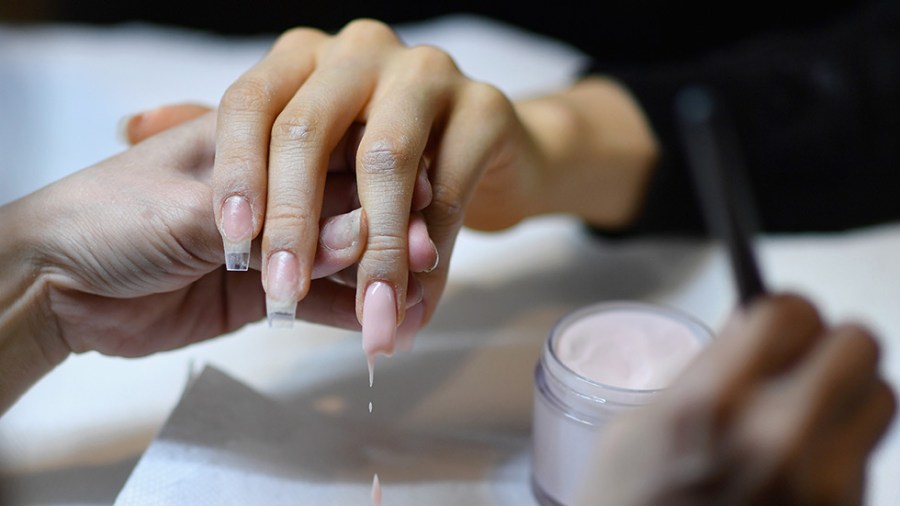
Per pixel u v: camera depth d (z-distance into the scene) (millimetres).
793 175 720
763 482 361
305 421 533
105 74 812
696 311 635
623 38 1229
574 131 674
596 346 514
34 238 512
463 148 519
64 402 565
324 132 488
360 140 517
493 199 605
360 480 514
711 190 509
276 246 467
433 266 485
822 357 374
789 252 683
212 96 790
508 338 611
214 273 561
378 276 472
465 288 650
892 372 579
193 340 575
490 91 545
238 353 596
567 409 488
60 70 803
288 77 521
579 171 678
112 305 537
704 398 368
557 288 655
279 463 509
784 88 747
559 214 689
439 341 606
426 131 502
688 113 550
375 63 539
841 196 717
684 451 367
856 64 751
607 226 703
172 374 583
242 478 498
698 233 707
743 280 479
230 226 475
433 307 529
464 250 687
